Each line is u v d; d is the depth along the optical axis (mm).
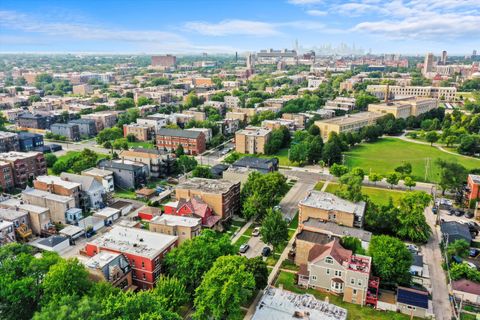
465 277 99500
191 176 183625
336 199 126750
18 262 85375
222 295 77625
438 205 142750
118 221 137875
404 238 125875
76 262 81625
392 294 94875
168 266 96688
